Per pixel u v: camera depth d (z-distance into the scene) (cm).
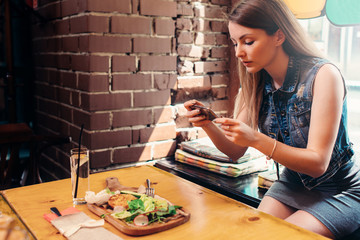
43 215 104
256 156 197
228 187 171
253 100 148
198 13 219
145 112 208
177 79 217
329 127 120
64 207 110
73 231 91
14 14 290
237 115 161
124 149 204
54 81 234
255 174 192
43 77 253
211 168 193
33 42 267
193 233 93
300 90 132
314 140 121
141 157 210
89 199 109
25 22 270
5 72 253
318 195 133
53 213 104
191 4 217
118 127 201
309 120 133
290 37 129
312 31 202
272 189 146
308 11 201
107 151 198
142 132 208
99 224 95
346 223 125
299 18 205
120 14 193
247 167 188
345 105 132
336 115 121
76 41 200
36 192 123
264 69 145
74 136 211
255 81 146
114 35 193
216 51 230
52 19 230
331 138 120
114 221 96
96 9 186
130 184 132
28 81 275
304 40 132
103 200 109
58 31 222
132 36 198
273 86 143
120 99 199
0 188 163
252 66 130
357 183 135
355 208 129
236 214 105
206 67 227
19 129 176
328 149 120
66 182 133
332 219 124
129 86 200
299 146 140
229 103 239
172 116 218
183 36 216
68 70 213
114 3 191
